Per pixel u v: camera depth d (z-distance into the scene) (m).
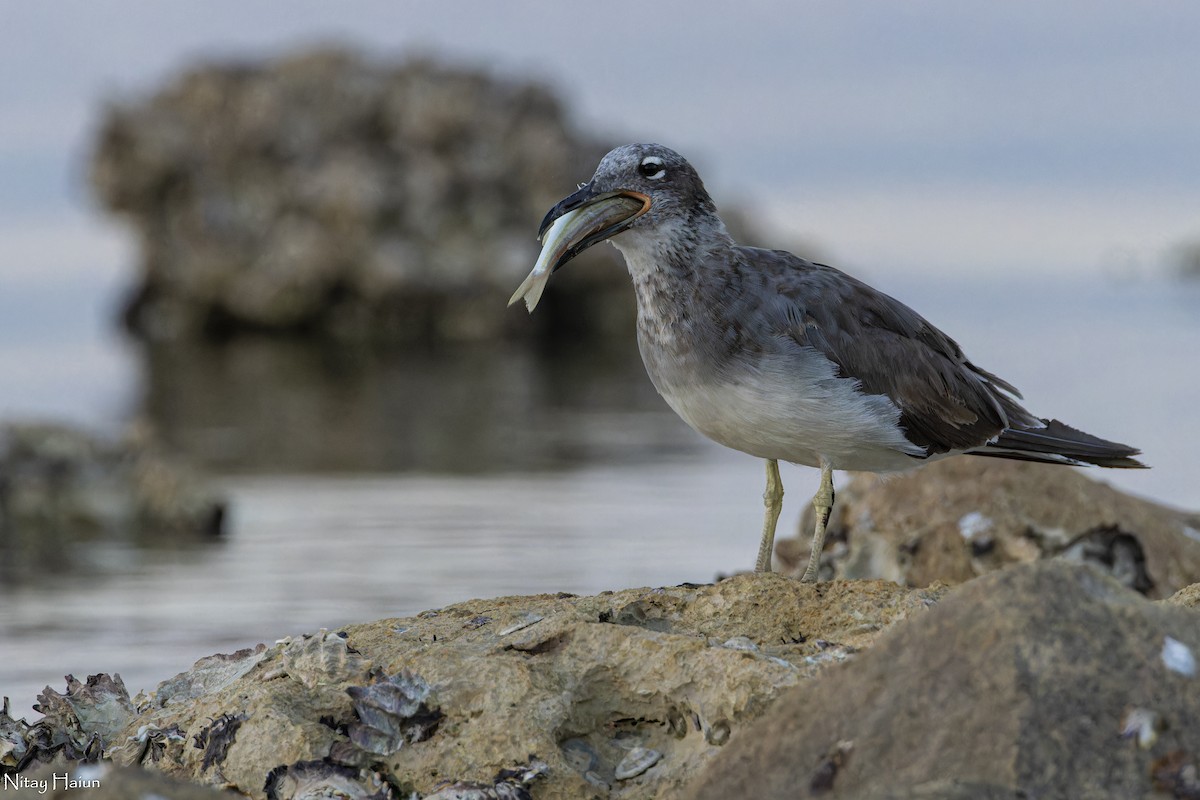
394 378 37.06
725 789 6.30
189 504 20.25
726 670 7.45
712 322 9.59
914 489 12.96
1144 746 5.75
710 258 9.73
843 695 6.31
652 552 17.91
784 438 9.65
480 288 43.03
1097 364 34.34
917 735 5.96
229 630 14.30
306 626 14.38
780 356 9.48
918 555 12.59
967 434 10.23
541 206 43.84
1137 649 6.00
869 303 10.01
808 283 9.85
